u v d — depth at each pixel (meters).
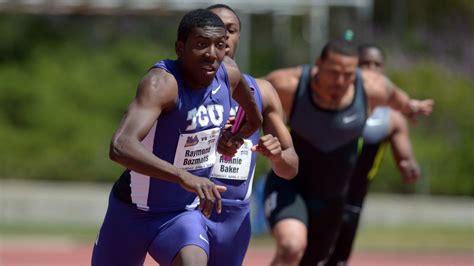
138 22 86.19
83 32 83.38
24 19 80.62
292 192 21.75
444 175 70.56
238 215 16.47
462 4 93.12
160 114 13.95
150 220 14.77
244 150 16.45
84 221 59.47
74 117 72.75
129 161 13.16
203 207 13.12
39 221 59.09
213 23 13.64
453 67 82.69
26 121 72.31
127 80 77.56
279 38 86.94
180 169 13.18
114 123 73.75
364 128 22.25
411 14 91.69
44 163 68.69
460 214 63.91
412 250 48.41
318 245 22.38
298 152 21.78
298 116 21.45
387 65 79.25
